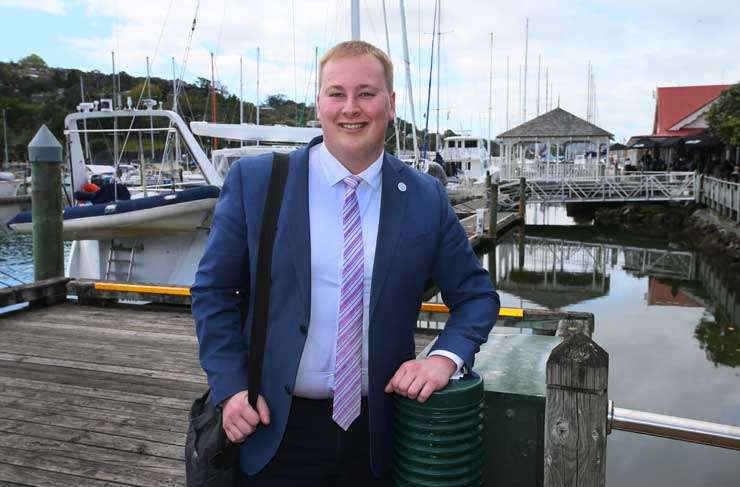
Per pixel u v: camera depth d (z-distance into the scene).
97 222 8.59
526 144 30.38
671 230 22.27
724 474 4.46
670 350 8.35
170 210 8.62
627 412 1.81
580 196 24.02
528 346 2.30
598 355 1.57
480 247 16.58
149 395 3.94
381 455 1.65
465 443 1.61
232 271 1.60
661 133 29.86
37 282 6.16
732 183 16.97
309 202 1.58
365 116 1.53
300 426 1.63
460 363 1.63
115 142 9.76
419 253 1.63
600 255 17.59
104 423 3.53
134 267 9.38
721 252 16.14
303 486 1.65
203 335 1.57
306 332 1.56
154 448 3.24
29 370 4.38
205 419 1.64
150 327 5.49
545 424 1.64
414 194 1.67
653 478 4.43
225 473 1.60
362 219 1.60
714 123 19.42
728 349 8.32
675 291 12.92
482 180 31.45
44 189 6.30
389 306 1.59
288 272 1.56
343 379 1.59
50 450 3.21
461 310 1.75
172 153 9.86
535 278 14.60
